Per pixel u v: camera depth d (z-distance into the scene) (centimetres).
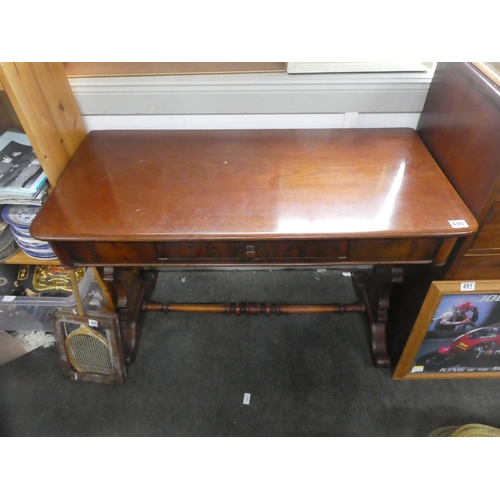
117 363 127
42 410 125
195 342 144
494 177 82
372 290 142
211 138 115
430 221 86
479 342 118
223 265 96
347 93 116
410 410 124
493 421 121
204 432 120
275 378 133
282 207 90
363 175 100
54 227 86
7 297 127
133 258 94
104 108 119
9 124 120
